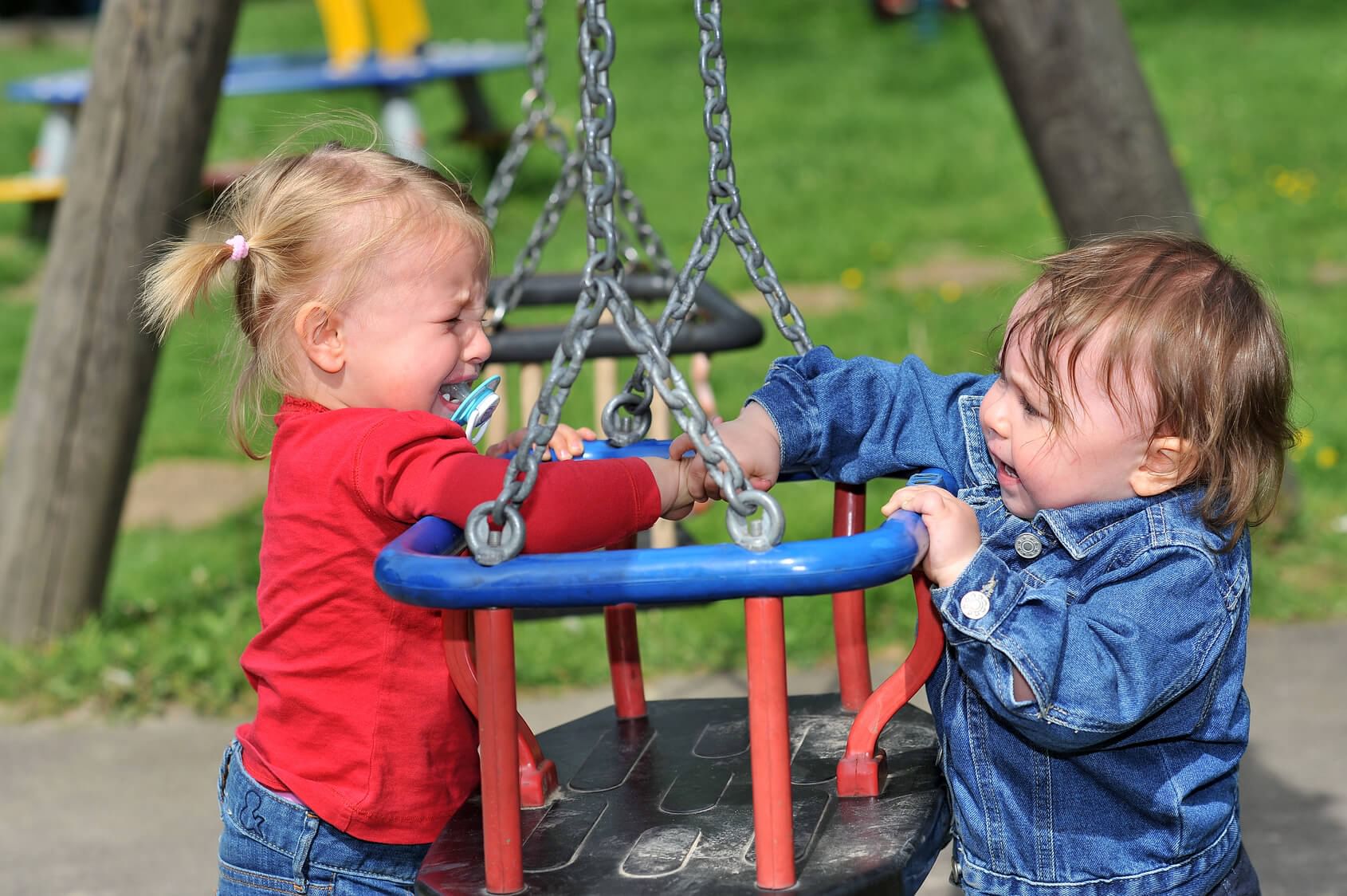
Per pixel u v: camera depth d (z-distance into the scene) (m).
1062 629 1.57
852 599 2.09
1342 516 5.10
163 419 7.16
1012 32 4.22
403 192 1.94
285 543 1.86
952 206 10.60
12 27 21.45
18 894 3.29
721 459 1.43
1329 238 9.07
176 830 3.60
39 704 4.29
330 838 1.87
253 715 4.24
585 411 6.25
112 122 4.17
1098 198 4.29
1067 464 1.70
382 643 1.85
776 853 1.48
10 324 8.63
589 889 1.53
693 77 16.50
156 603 4.82
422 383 1.93
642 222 3.37
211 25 4.15
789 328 2.00
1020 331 1.73
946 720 1.78
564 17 20.88
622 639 2.12
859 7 20.56
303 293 1.90
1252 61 14.99
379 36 11.81
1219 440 1.68
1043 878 1.74
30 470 4.44
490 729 1.49
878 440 1.98
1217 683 1.74
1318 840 3.31
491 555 1.45
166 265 2.01
